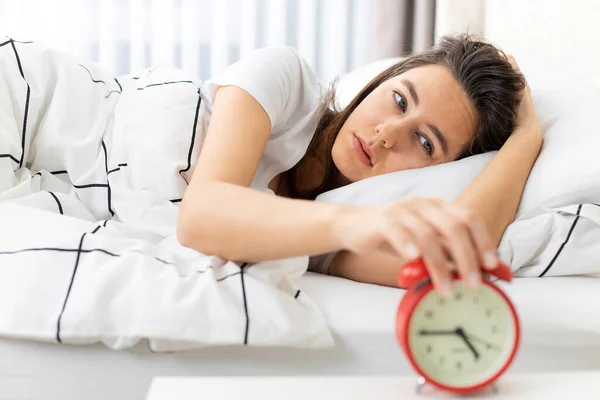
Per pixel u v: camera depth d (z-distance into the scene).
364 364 0.84
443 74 1.15
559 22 1.71
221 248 0.85
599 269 1.03
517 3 2.00
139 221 1.08
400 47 2.58
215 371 0.83
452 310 0.64
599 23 1.51
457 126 1.14
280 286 0.87
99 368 0.83
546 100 1.32
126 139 1.16
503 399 0.62
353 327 0.84
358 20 2.65
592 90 1.32
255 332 0.79
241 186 0.88
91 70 1.32
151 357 0.83
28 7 2.44
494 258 0.61
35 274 0.82
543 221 1.04
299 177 1.29
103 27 2.49
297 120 1.21
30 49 1.25
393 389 0.64
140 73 1.35
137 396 0.83
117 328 0.79
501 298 0.64
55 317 0.79
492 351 0.64
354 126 1.16
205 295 0.81
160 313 0.79
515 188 1.09
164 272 0.84
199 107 1.17
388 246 0.67
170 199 1.12
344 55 2.65
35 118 1.21
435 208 0.63
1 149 1.11
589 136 1.12
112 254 0.86
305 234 0.76
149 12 2.54
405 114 1.13
